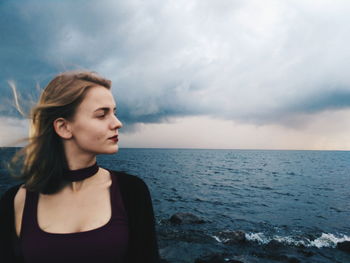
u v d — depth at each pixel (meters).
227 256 7.11
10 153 1.09
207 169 48.50
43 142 1.06
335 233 10.12
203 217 12.16
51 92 1.07
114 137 1.08
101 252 0.98
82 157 1.10
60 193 1.08
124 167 43.66
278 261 6.97
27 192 1.10
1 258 1.02
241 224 11.18
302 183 30.11
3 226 1.06
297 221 12.19
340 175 41.94
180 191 21.45
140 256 1.10
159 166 50.81
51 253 0.95
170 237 8.67
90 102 1.03
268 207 15.88
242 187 25.58
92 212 1.07
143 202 1.19
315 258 7.26
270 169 52.31
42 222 1.02
